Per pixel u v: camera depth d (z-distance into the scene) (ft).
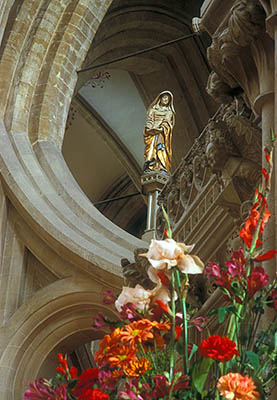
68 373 11.62
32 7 46.14
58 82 45.42
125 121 69.46
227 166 19.56
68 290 36.35
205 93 67.46
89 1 47.60
